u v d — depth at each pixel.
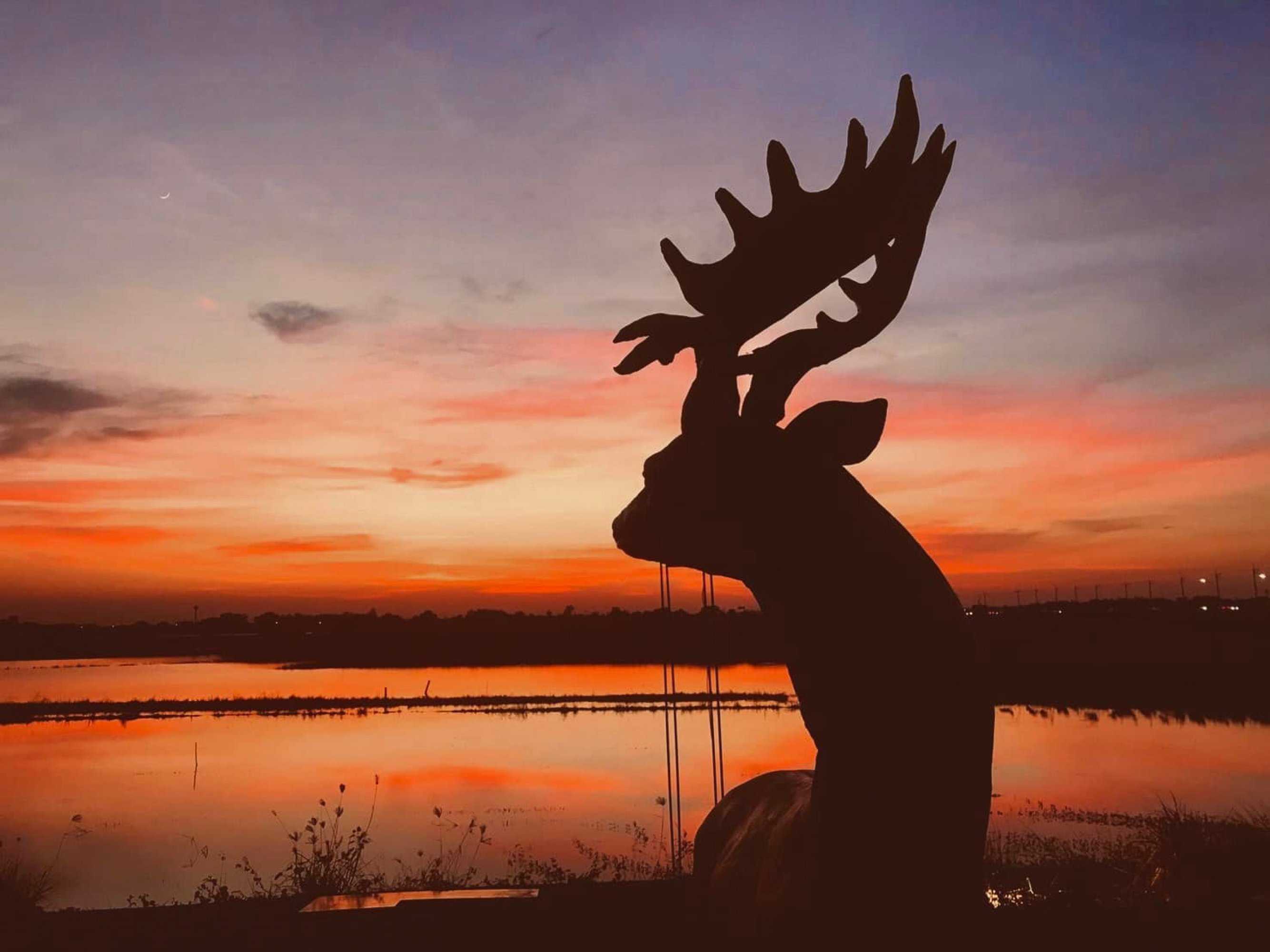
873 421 2.55
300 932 3.71
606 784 22.20
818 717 2.46
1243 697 37.81
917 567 2.46
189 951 3.60
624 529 2.82
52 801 21.48
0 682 73.12
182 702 50.41
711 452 2.58
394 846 14.91
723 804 3.26
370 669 92.94
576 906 3.74
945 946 2.26
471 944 3.50
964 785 2.34
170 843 15.93
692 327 2.68
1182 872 5.50
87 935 3.84
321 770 26.25
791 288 2.63
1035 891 4.18
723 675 67.44
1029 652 53.72
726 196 2.71
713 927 2.88
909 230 2.62
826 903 2.33
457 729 36.47
